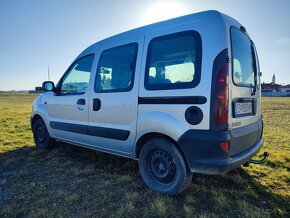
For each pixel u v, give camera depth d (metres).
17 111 15.43
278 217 2.62
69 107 4.39
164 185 3.09
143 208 2.79
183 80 2.81
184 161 2.87
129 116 3.35
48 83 4.62
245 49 3.22
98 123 3.84
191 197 2.98
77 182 3.51
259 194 3.13
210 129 2.59
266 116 13.14
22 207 2.83
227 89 2.60
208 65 2.62
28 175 3.79
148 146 3.16
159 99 2.99
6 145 5.72
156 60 3.11
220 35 2.63
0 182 3.52
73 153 4.92
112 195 3.11
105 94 3.70
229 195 3.09
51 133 4.93
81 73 4.24
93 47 4.14
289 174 3.75
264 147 5.49
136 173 3.83
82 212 2.72
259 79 3.75
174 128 2.81
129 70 3.41
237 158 2.73
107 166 4.16
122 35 3.68
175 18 3.05
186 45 2.84
